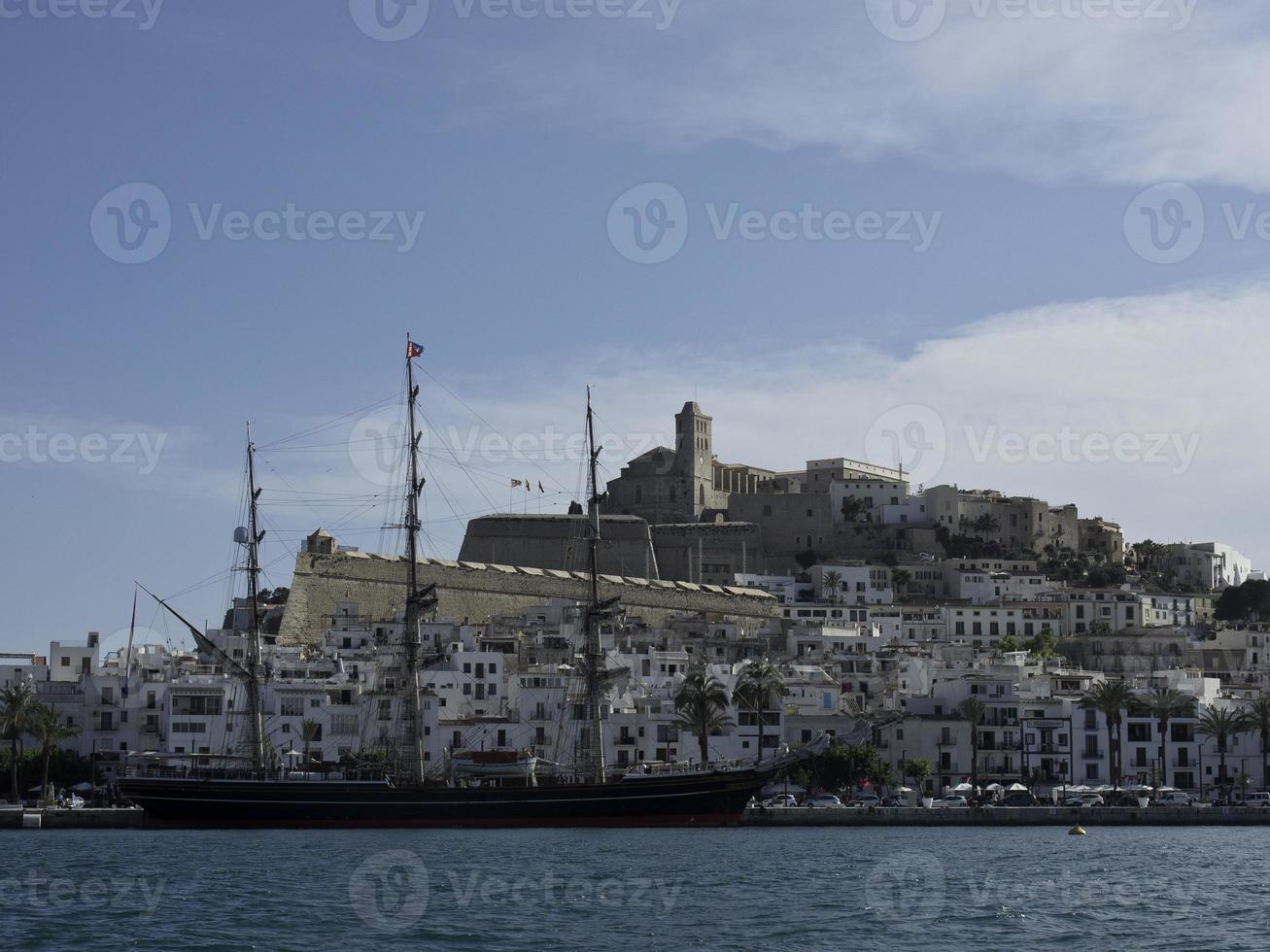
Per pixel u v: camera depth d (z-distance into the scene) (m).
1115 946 114.62
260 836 185.00
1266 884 143.38
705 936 117.38
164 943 112.94
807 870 150.25
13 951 109.81
